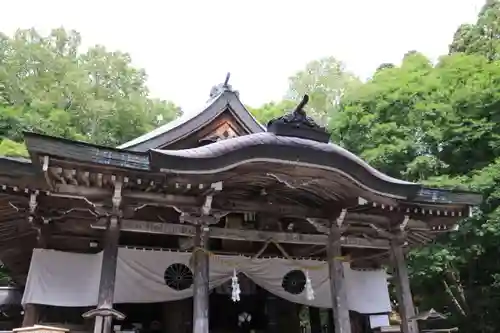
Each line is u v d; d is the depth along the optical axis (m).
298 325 13.30
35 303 9.25
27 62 31.50
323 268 11.66
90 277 9.84
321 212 10.55
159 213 10.39
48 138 7.58
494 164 17.19
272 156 8.47
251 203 9.97
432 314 10.01
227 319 12.73
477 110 18.80
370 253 13.22
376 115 20.97
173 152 8.01
